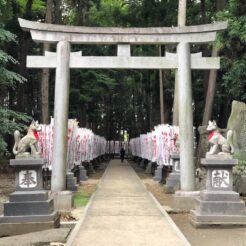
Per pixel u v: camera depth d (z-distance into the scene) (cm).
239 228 1115
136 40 1490
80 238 955
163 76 3534
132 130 6938
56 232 1042
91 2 3619
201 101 3553
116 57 1488
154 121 3991
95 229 1052
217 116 3638
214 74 2419
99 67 1487
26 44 3128
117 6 3572
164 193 1877
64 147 1466
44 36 1480
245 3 1931
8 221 1090
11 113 1883
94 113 4641
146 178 2734
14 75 1855
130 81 5103
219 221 1119
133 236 976
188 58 1489
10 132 1869
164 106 3678
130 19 3322
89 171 3142
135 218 1203
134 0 3306
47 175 1731
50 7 2595
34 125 1186
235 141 1780
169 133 2133
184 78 1478
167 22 3158
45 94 2569
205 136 2086
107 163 4925
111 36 1491
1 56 1753
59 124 1465
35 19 3234
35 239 989
